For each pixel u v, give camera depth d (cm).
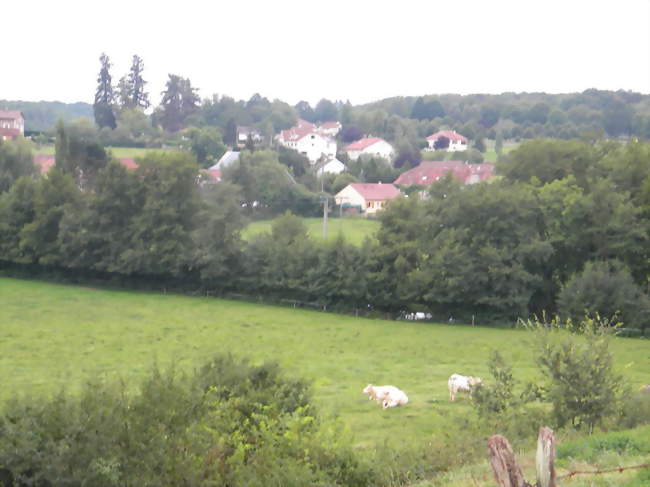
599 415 2025
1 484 1313
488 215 6575
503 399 2117
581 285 6122
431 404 3222
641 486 1262
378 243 6888
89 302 6894
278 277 7144
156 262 7512
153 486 1366
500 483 961
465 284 6425
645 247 6397
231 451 1556
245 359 2073
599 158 7762
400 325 6262
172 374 1598
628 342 5519
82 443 1352
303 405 1967
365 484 1631
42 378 3709
